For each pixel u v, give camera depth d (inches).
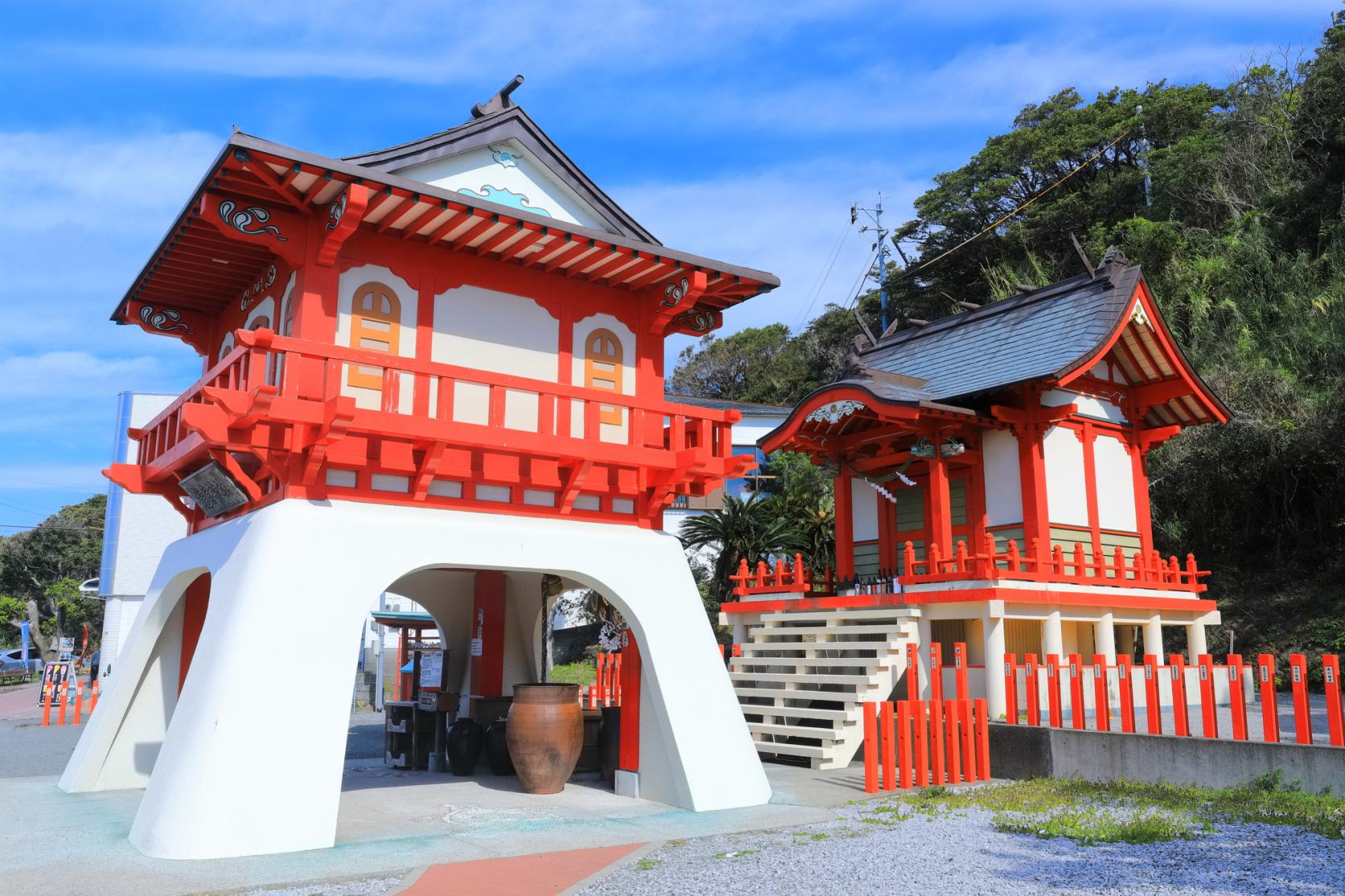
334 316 382.9
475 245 421.1
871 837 335.0
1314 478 971.9
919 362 765.9
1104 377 695.1
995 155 1835.6
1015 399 643.5
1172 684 434.3
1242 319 1098.1
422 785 467.8
